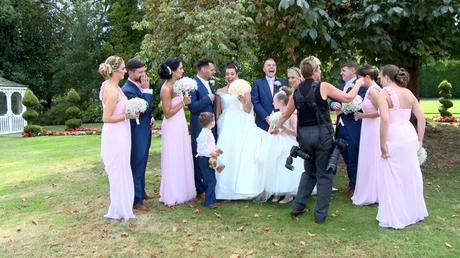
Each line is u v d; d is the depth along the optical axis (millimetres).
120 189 4883
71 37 29234
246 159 5582
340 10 7328
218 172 5293
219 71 8648
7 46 27938
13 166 9344
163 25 8555
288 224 4672
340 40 7375
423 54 7938
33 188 6844
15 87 22562
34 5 29078
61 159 10109
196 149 5707
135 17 25766
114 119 4734
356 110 5230
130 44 26141
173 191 5430
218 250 4016
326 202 4652
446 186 6160
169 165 5414
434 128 11859
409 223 4516
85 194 6293
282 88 5449
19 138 17375
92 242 4305
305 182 4836
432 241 4082
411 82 9172
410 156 4445
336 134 5820
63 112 27016
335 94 4453
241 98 5699
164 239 4336
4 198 6230
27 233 4641
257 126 6113
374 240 4145
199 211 5203
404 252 3844
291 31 6824
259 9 7406
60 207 5645
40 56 29828
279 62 8625
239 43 8094
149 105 5277
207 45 7273
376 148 5176
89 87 27297
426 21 7543
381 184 4551
